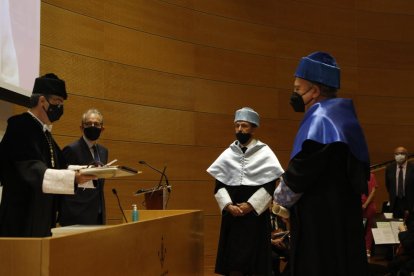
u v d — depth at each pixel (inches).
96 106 266.2
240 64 338.3
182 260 160.4
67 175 107.6
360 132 105.2
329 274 101.0
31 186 107.2
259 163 196.4
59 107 119.9
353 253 101.8
